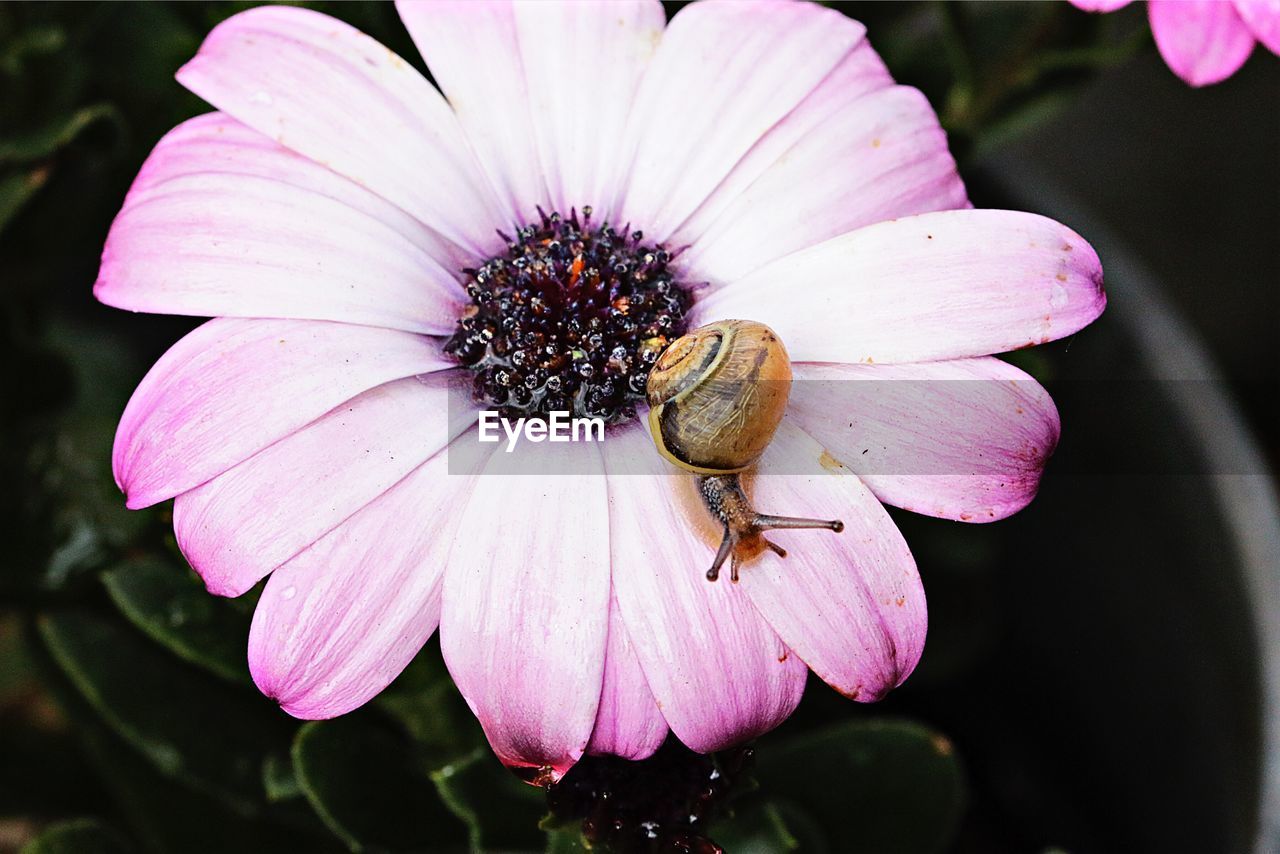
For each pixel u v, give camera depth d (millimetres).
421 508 170
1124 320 221
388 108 182
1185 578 215
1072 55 219
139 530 212
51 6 219
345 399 171
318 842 210
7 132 217
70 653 202
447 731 195
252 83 180
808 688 216
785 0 190
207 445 167
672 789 176
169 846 208
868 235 176
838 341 174
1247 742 203
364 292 176
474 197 186
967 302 173
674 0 218
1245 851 199
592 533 168
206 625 193
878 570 169
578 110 189
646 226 189
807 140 184
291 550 167
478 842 184
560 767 164
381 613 167
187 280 172
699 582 167
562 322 185
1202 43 187
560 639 165
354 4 207
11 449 218
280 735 205
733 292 179
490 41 188
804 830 198
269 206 175
